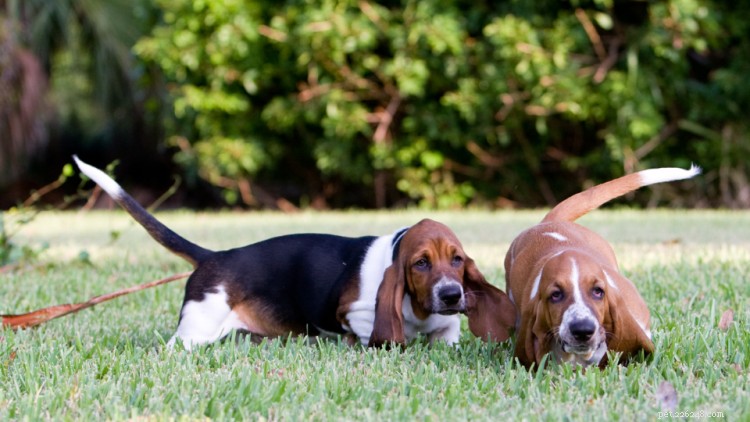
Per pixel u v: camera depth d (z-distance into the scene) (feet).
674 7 50.06
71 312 18.10
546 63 50.93
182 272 26.32
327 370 13.96
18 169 62.85
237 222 46.98
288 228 42.06
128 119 64.75
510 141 55.93
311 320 16.80
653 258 26.99
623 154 52.47
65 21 61.41
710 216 46.32
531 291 14.88
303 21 52.80
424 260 15.60
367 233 38.52
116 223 47.83
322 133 58.65
